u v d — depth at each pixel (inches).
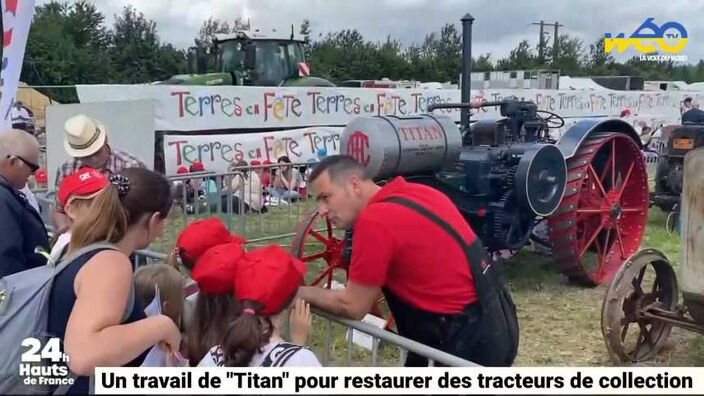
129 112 231.8
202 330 88.0
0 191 119.4
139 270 100.0
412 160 173.3
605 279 236.7
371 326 92.8
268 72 502.3
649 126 699.4
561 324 197.2
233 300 86.7
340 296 95.9
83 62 1157.1
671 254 276.5
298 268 81.9
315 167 102.6
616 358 163.2
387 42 1779.0
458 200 205.9
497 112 550.3
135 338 74.6
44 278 79.6
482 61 1923.0
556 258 226.7
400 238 94.1
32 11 179.8
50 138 220.8
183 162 394.3
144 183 83.8
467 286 97.6
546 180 206.5
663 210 341.4
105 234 79.7
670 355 171.6
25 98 522.9
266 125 429.7
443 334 98.2
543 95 595.5
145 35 1510.8
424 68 1685.5
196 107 399.5
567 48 2119.8
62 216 137.0
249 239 268.5
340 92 460.4
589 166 231.0
